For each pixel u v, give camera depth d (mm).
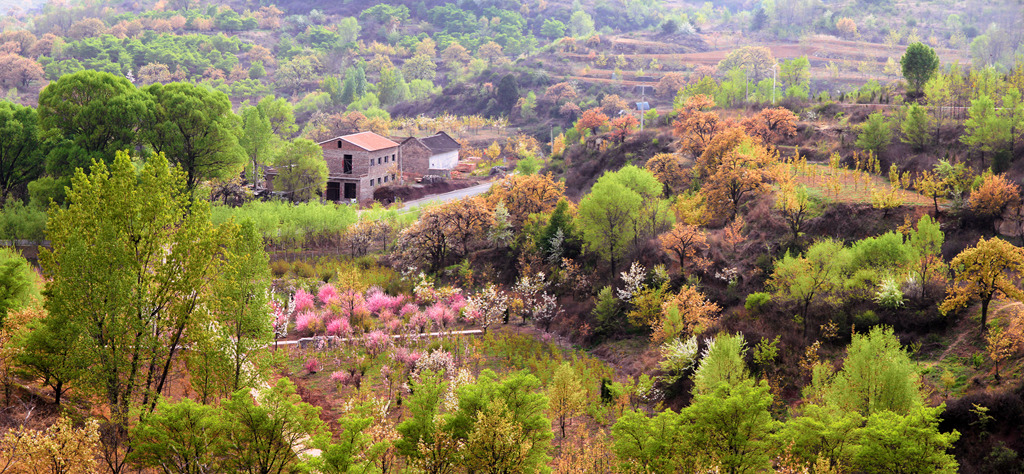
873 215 59094
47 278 33344
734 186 65062
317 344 53031
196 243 33938
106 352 31578
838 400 36469
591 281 63500
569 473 33312
